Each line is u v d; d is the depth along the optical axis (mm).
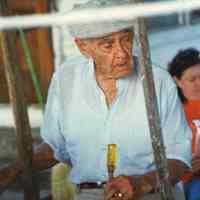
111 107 3570
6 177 3693
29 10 9977
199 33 13641
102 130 3598
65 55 9992
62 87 3699
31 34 10062
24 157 3637
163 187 3262
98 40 3428
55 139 3803
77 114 3656
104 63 3486
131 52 3469
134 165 3600
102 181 3678
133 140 3559
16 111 3551
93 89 3598
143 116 3529
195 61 5141
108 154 3520
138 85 3535
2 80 9797
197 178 4715
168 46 12633
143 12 2395
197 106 4957
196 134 4871
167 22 14086
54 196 4613
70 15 2457
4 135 9211
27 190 3711
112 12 2408
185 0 2387
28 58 4746
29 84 10180
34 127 9070
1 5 3303
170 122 3586
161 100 3562
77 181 3760
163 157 3236
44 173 6938
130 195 3324
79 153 3703
